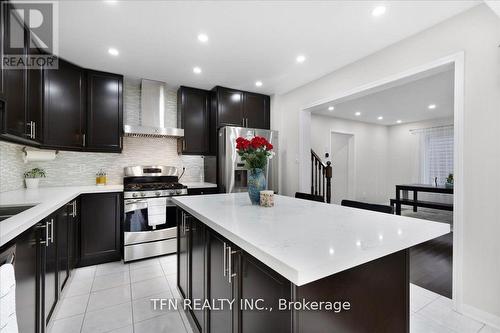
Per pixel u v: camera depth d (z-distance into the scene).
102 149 3.07
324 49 2.53
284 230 1.08
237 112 3.86
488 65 1.75
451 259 2.96
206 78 3.38
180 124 3.73
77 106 2.89
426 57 2.13
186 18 2.01
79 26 2.10
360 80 2.74
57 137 2.69
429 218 5.22
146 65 2.94
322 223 1.21
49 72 2.62
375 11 1.92
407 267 1.18
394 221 1.26
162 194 3.11
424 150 6.23
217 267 1.31
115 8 1.87
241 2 1.82
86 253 2.77
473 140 1.82
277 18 2.02
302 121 3.67
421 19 2.00
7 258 1.06
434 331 1.68
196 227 1.65
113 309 1.97
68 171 3.19
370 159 6.67
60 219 2.00
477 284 1.79
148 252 3.02
